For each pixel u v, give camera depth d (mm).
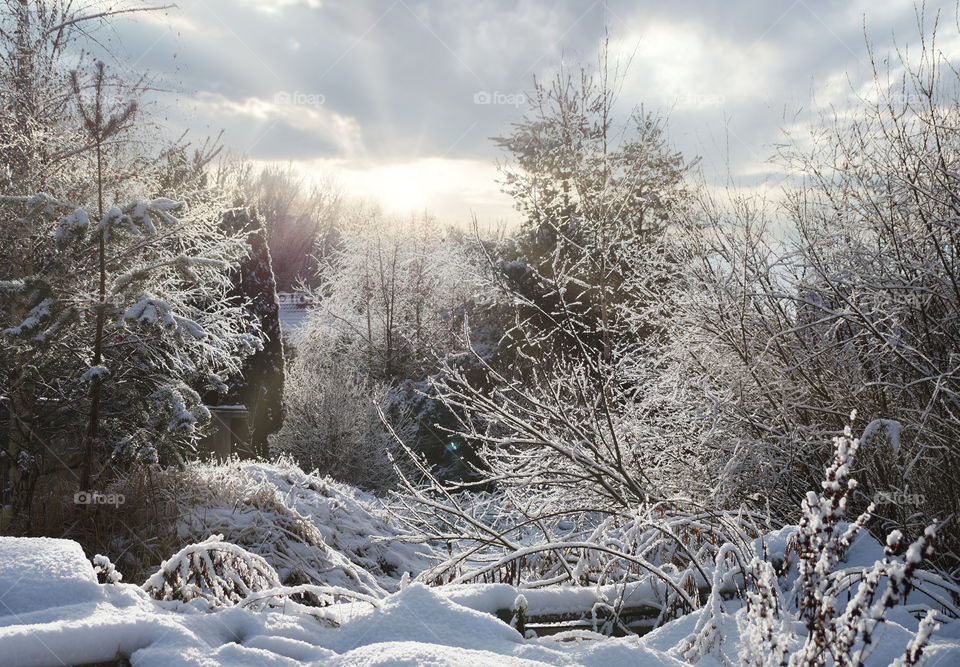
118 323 8555
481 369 17891
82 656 2369
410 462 18781
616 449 6738
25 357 8438
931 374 5461
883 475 5641
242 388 15922
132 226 8492
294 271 59844
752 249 6586
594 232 10258
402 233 28844
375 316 28656
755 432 6688
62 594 2750
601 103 11883
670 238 7742
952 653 2955
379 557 9930
